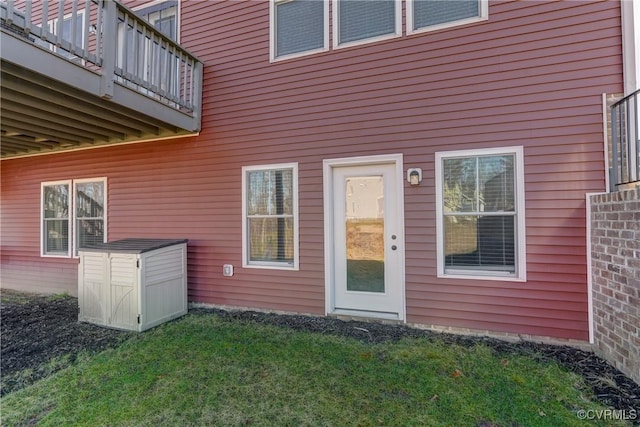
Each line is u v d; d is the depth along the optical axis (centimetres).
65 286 601
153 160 530
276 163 454
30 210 639
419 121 387
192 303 500
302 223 439
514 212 350
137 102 396
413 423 218
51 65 310
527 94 347
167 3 529
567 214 333
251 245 473
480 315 362
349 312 421
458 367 290
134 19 395
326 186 427
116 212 556
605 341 298
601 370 281
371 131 407
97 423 221
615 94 320
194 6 509
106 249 419
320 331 380
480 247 365
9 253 658
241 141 475
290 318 429
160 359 314
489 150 359
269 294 457
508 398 244
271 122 458
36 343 361
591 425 214
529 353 317
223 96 487
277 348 334
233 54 482
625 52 315
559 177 336
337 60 424
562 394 247
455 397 246
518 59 351
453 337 359
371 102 407
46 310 495
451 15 379
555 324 337
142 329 396
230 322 418
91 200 582
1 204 659
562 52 337
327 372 284
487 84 361
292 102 446
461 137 370
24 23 292
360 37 417
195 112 486
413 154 388
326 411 231
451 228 376
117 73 370
